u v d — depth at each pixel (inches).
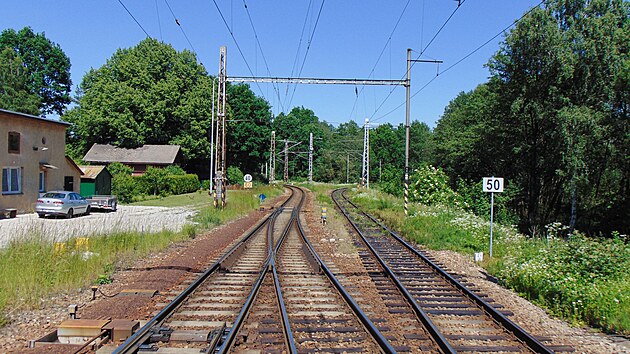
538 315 392.2
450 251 730.8
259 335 309.6
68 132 2775.6
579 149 1264.8
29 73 2549.2
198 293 418.9
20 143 1135.6
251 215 1314.0
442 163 2349.9
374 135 4274.1
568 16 1366.9
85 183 1533.0
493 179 684.1
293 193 2423.7
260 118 3201.3
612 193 1473.9
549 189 1653.5
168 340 296.4
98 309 358.0
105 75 2684.5
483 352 295.6
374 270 559.5
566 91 1365.7
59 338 306.3
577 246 500.7
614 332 354.6
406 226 948.0
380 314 370.6
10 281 400.2
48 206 1051.9
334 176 4569.4
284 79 1111.6
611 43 1293.1
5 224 881.5
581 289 407.5
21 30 2588.6
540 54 1365.7
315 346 295.0
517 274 492.4
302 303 396.5
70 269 458.9
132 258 582.2
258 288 435.5
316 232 942.4
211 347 271.6
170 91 2623.0
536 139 1494.8
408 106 1131.3
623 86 1305.4
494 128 1702.8
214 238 798.5
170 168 2358.5
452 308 394.6
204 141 2696.9
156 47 2699.3
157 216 1145.4
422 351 293.0
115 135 2596.0
